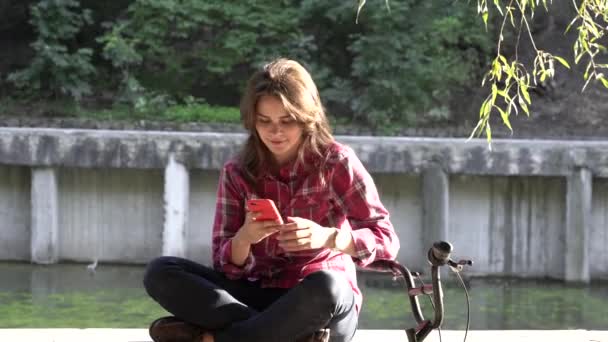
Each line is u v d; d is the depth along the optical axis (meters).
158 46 19.58
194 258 14.19
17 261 14.41
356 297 3.49
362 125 18.17
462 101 18.81
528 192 13.78
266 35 19.42
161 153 13.62
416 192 13.98
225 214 3.50
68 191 14.29
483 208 13.90
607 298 12.59
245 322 3.27
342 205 3.38
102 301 11.88
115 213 14.27
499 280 13.78
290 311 3.19
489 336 4.99
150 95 18.80
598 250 13.73
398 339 4.86
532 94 18.98
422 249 13.79
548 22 20.00
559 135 17.64
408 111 18.00
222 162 13.58
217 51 19.58
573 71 19.27
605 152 13.21
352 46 17.95
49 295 12.20
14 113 18.50
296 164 3.33
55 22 18.48
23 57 20.31
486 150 13.36
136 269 14.06
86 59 18.66
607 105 18.59
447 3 18.44
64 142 13.73
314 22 20.25
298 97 3.18
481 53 19.58
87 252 14.34
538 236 13.80
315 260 3.46
